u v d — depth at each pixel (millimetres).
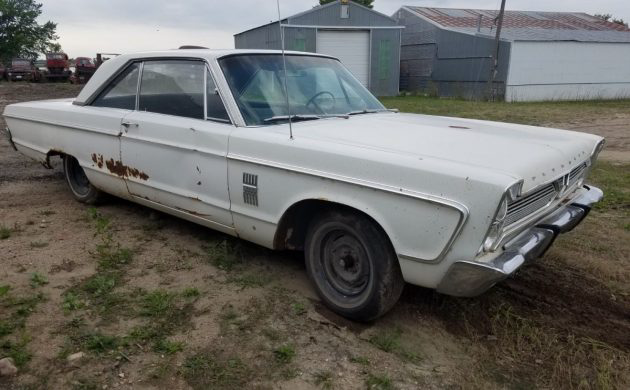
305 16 21688
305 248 3385
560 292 3602
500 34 22953
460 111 16172
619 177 6867
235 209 3568
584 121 13781
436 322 3223
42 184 6203
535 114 15430
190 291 3471
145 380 2627
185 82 3984
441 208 2580
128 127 4270
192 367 2723
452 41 24656
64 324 3086
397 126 3568
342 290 3230
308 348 2922
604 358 2844
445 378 2705
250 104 3666
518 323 3205
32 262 3922
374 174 2811
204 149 3662
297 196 3160
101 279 3588
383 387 2607
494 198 2451
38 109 5363
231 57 3875
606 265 4020
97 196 5203
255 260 4047
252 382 2635
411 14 27750
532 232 2924
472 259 2568
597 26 31062
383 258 2916
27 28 53781
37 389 2549
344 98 4211
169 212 4246
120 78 4598
